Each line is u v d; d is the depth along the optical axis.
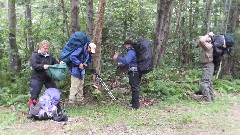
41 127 7.27
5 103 9.46
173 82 11.46
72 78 9.09
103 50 13.15
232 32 15.41
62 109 8.23
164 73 12.46
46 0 13.34
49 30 12.62
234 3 15.36
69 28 11.26
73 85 9.12
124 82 11.16
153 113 8.52
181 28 16.28
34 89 8.12
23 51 12.91
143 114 8.41
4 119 7.87
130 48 8.82
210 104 9.74
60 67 8.08
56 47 11.63
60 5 12.59
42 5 13.23
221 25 15.34
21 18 14.18
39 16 14.06
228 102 10.15
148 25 14.33
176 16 16.22
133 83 8.90
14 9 12.74
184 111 8.86
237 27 15.79
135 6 14.27
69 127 7.19
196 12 16.23
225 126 7.60
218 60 10.11
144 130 7.13
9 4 12.69
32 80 8.16
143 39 8.88
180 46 16.20
